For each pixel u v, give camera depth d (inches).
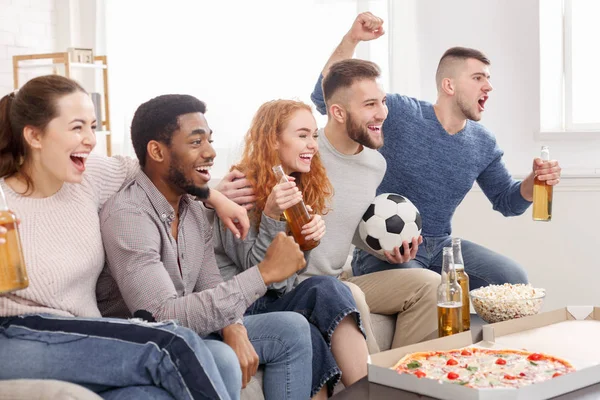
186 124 80.7
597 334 84.9
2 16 194.4
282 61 176.1
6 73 196.1
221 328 77.6
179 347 63.5
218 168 182.1
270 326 83.7
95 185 79.5
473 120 121.9
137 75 190.5
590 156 154.3
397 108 121.9
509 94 158.2
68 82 72.9
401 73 161.2
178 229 84.0
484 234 156.9
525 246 154.8
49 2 202.8
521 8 156.5
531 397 66.4
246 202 94.4
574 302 153.0
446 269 90.4
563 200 152.1
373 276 110.7
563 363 74.5
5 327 68.4
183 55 185.3
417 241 107.8
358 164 108.0
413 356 77.0
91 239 75.7
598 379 71.7
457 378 70.2
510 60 157.8
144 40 189.2
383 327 108.6
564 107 159.9
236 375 73.9
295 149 96.1
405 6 160.6
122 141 197.5
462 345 81.7
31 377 64.3
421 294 105.3
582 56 158.6
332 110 107.0
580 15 158.1
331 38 171.9
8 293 69.6
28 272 70.4
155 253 78.5
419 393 69.3
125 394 62.9
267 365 84.4
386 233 106.2
